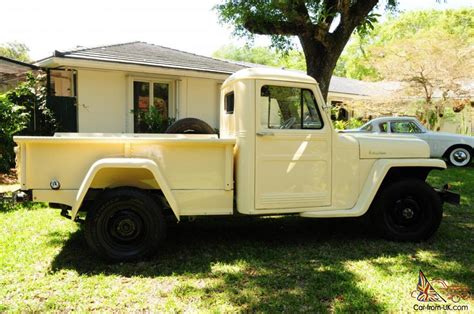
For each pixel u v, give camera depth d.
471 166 11.80
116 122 10.55
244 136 4.05
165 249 4.26
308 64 7.78
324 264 3.85
